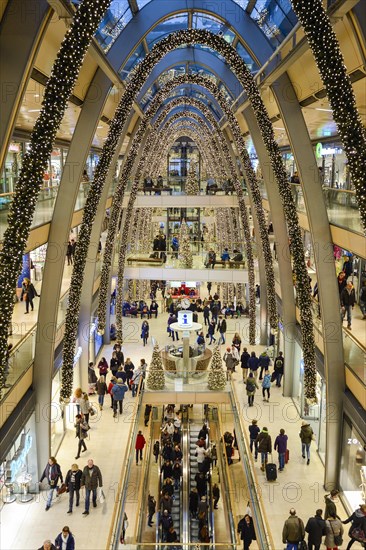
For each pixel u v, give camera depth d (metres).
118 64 18.94
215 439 23.97
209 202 36.16
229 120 26.64
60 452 19.48
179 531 18.09
